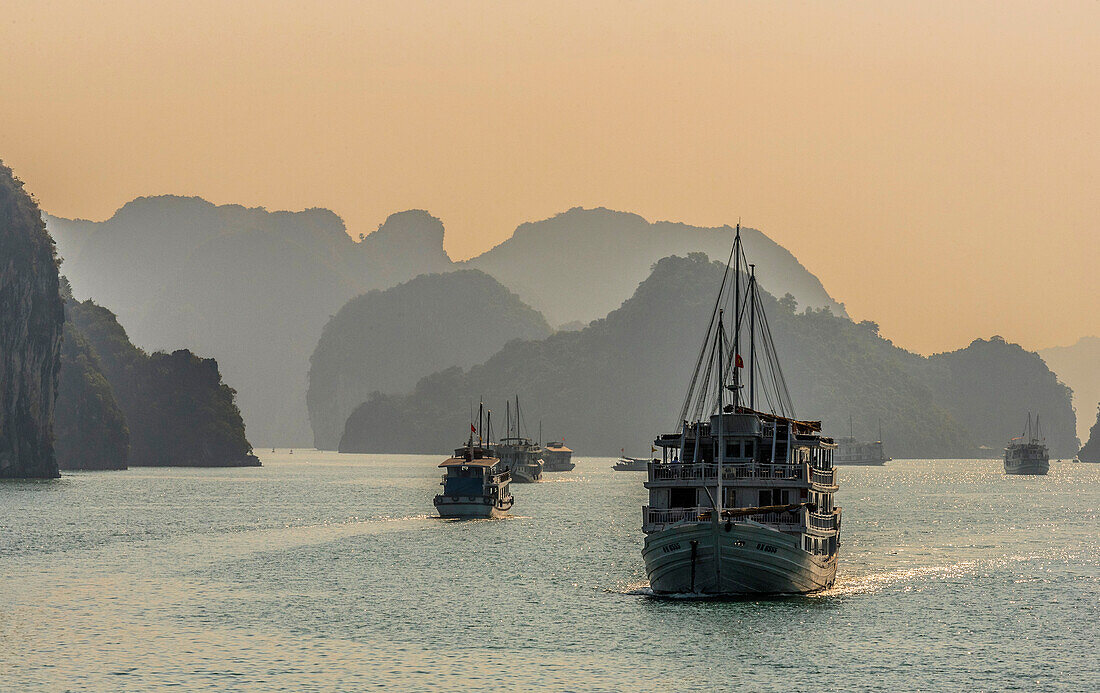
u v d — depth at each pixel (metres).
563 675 93.69
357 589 134.25
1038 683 92.69
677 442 127.12
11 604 123.19
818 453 131.62
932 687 91.12
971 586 138.62
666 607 120.56
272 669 95.44
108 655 99.81
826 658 99.25
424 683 91.31
